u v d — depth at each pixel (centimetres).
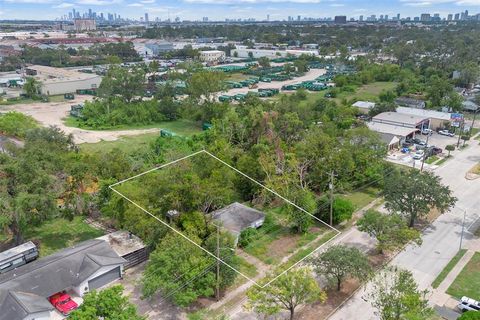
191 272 2691
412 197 3791
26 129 6397
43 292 2792
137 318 2269
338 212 3825
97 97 9806
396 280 2653
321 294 2647
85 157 4416
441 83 9062
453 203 3794
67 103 10219
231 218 3334
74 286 2933
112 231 3894
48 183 3416
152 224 3269
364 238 3694
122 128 8012
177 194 3356
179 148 5594
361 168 4844
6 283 2786
